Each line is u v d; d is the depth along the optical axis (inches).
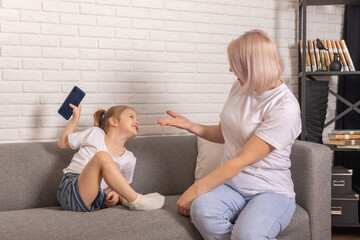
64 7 96.4
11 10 91.9
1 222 67.3
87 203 74.6
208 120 112.8
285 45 120.3
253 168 74.3
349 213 103.8
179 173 98.3
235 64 70.3
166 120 83.8
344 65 114.2
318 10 123.0
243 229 63.7
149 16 104.9
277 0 119.0
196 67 110.8
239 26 115.0
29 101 94.7
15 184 84.4
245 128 72.9
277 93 72.4
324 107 115.2
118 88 102.7
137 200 74.6
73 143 85.2
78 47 98.3
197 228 69.6
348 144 107.0
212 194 71.1
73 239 64.1
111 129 86.3
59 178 88.3
